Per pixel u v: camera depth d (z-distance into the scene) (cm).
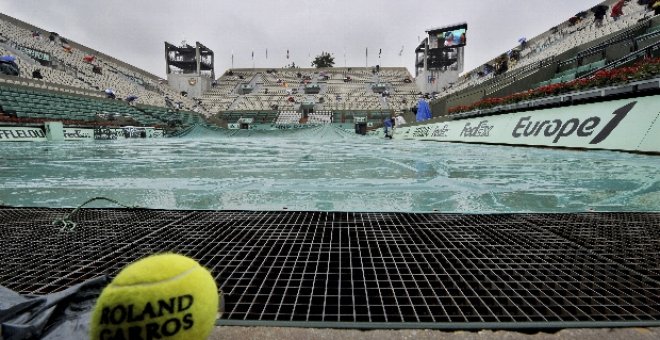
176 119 3950
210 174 571
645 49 1307
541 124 1023
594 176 480
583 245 203
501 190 405
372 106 5641
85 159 853
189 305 84
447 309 131
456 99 2881
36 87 2545
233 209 302
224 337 111
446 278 158
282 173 576
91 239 220
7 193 408
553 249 196
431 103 3453
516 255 186
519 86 2195
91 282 132
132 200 367
